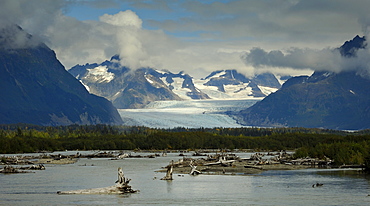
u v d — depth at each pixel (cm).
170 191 13838
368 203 11819
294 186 14938
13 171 19762
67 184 15588
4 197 12700
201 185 15188
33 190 14112
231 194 13262
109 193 13325
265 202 11981
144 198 12525
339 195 13100
